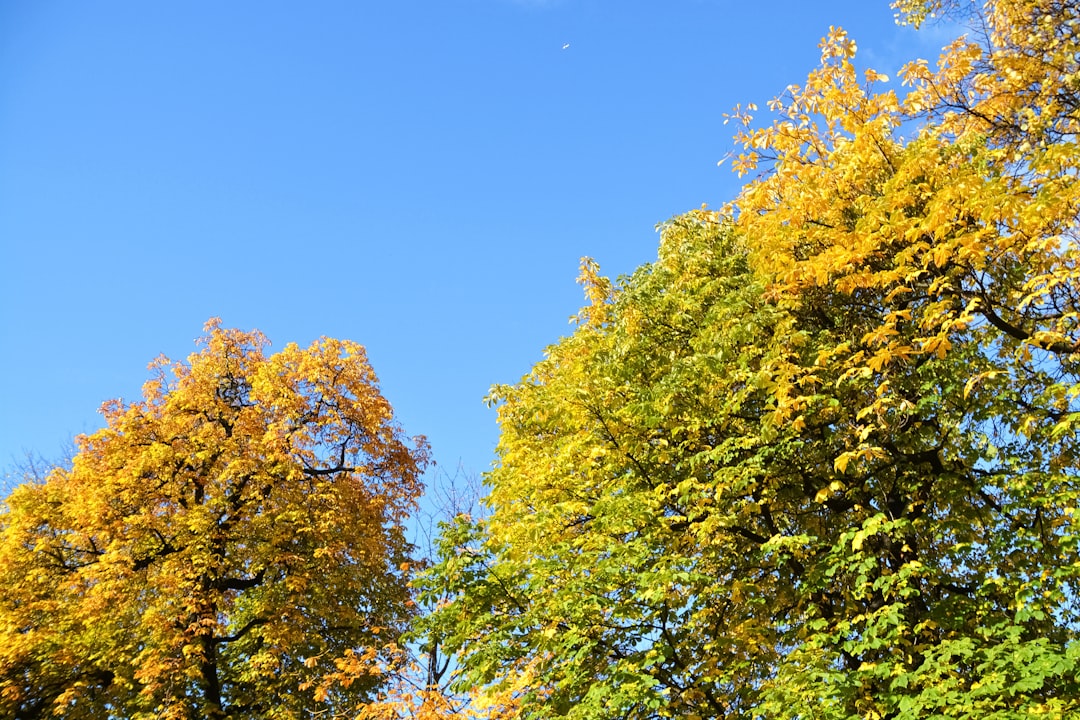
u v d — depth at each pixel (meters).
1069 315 9.80
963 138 12.02
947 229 10.38
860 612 11.20
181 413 21.80
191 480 21.02
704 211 15.77
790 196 12.77
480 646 11.55
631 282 15.15
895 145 12.42
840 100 12.31
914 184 11.48
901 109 12.58
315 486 21.56
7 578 19.34
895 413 11.41
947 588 11.09
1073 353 10.33
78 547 20.06
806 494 12.62
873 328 12.23
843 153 12.33
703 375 12.68
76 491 20.06
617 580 11.52
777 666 11.23
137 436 21.09
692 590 11.98
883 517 10.22
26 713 17.84
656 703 9.98
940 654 9.29
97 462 20.70
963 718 8.17
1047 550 10.46
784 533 12.46
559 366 17.06
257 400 22.77
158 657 17.72
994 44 12.95
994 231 9.91
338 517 20.73
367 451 23.17
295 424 22.17
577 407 13.64
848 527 11.47
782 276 12.06
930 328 10.55
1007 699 8.88
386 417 23.25
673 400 12.67
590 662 11.30
